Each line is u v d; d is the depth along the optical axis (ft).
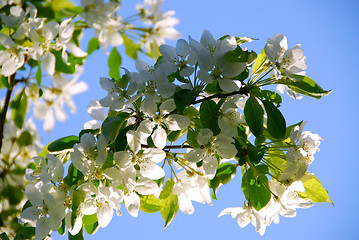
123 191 3.30
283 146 3.39
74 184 3.32
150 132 3.28
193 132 3.36
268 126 3.34
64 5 3.33
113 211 3.33
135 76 3.28
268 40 3.35
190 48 3.31
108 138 3.24
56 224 3.28
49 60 3.38
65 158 3.40
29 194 3.28
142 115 3.32
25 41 3.36
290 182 3.37
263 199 3.39
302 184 3.37
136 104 3.33
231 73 3.29
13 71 3.39
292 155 3.35
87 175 3.26
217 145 3.32
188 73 3.28
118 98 3.30
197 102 3.33
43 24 3.37
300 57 3.35
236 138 3.37
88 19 3.36
